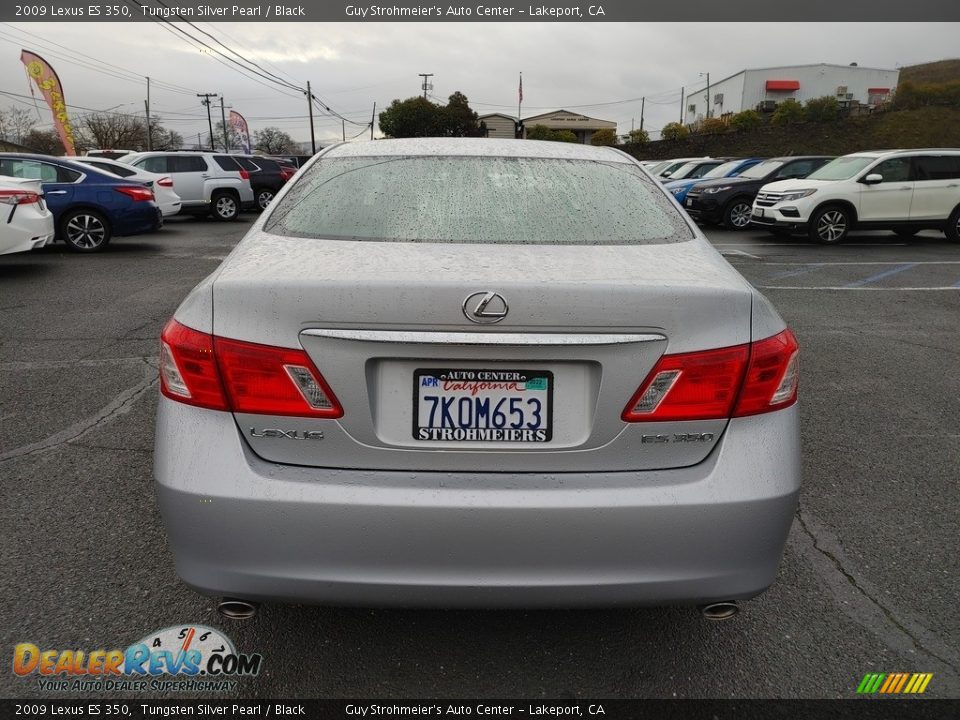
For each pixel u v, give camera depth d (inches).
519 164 104.2
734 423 71.6
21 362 198.7
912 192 499.8
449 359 68.2
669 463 70.7
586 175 103.0
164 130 3211.1
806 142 2245.3
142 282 329.1
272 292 68.1
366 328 67.3
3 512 116.4
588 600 70.1
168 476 69.5
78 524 113.0
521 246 82.7
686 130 2352.4
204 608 93.4
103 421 156.2
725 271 79.2
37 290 306.7
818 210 494.0
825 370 201.8
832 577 102.2
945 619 93.3
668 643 88.2
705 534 69.2
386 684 81.0
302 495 67.4
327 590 69.0
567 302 67.3
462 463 69.4
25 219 323.6
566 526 67.9
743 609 94.9
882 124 2298.2
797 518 118.9
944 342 233.0
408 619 92.0
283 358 68.3
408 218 88.7
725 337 70.4
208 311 70.1
